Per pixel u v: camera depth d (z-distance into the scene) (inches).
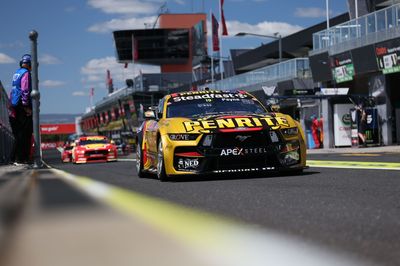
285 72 1282.0
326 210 145.1
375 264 81.4
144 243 88.0
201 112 315.9
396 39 853.8
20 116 457.7
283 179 259.0
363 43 935.0
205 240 93.2
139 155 350.3
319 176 266.4
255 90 1432.1
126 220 112.1
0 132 821.2
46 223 108.0
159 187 235.5
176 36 4276.6
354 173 276.8
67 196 164.7
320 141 1074.7
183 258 77.7
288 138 282.0
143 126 350.6
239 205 159.6
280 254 84.4
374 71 927.7
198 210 145.6
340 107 1018.1
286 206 155.3
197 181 271.6
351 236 106.4
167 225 107.3
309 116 1119.0
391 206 150.6
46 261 74.9
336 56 1010.7
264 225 120.4
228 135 273.6
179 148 277.7
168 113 318.3
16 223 108.2
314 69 1090.7
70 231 98.5
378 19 897.5
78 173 390.6
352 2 1168.8
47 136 5418.3
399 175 255.0
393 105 941.2
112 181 284.8
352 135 963.3
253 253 83.8
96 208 133.3
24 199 157.9
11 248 84.4
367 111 943.0
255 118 286.7
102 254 79.7
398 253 90.0
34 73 433.1
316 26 1786.4
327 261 81.3
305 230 113.8
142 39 4269.2
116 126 3981.3
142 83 3489.2
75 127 5506.9
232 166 275.6
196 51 4040.4
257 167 277.3
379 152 679.7
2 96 895.7
